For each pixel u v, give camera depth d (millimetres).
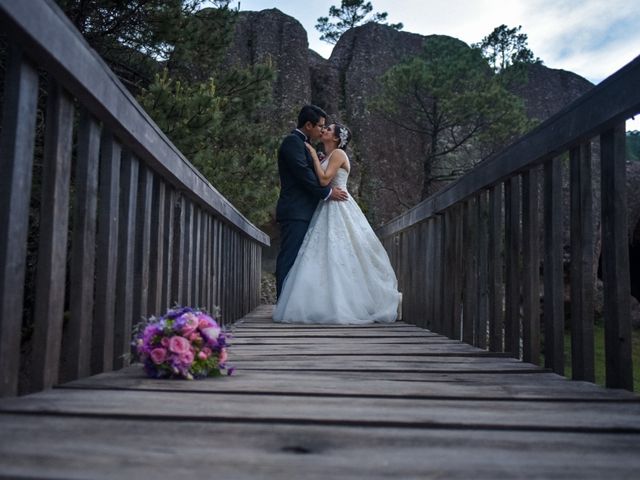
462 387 1565
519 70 10922
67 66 1328
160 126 4703
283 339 2949
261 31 14391
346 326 3783
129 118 1790
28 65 1285
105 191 1786
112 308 1805
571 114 1719
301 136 4336
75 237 1614
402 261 4809
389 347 2609
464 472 852
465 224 3014
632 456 944
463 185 2963
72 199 4180
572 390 1532
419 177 14180
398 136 14430
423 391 1493
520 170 2215
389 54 16031
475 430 1106
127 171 1960
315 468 854
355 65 15453
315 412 1209
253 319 4527
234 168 6375
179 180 2434
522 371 1906
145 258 2127
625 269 1545
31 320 4410
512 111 10242
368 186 13508
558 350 1901
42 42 1205
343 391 1467
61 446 921
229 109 6211
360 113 14492
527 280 2166
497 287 2506
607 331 1580
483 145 13547
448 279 3229
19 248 1267
